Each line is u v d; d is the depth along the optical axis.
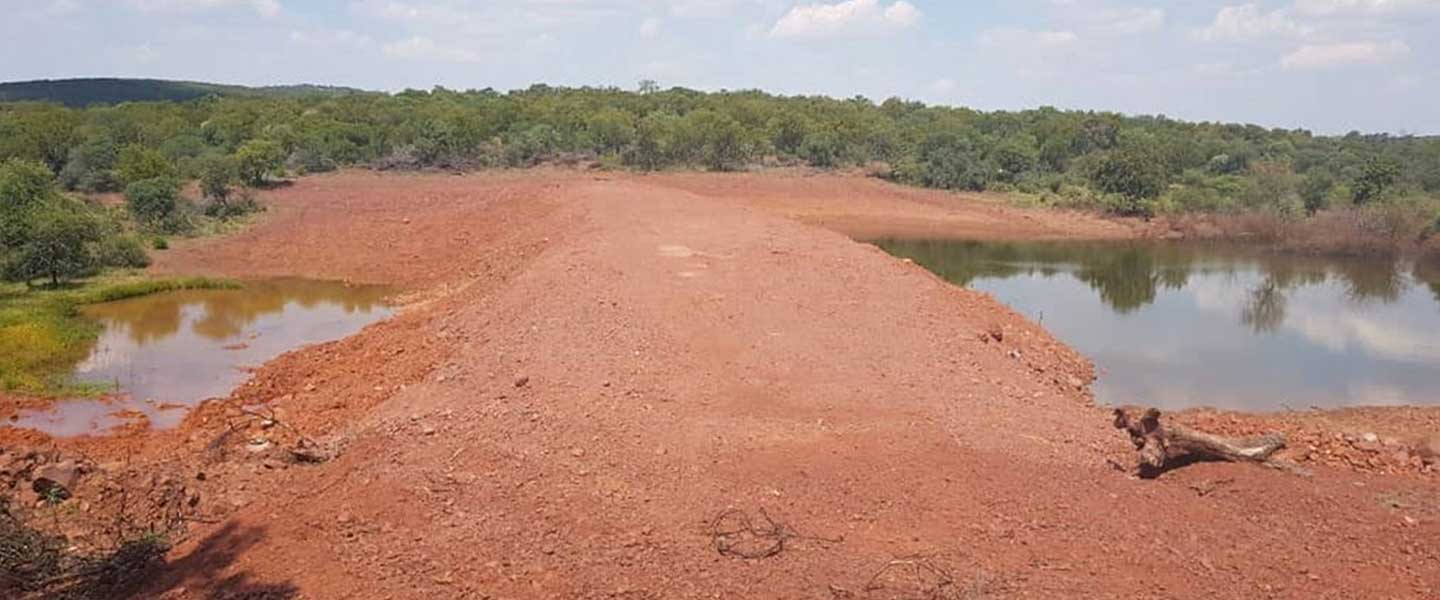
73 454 10.12
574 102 64.56
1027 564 6.68
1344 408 14.13
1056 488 7.96
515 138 48.72
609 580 6.47
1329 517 7.60
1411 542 7.19
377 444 9.01
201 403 13.84
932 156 47.06
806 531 7.11
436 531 7.20
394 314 20.28
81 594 6.79
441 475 8.11
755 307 14.33
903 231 34.97
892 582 6.38
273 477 8.84
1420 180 42.38
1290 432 11.44
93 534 7.74
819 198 41.03
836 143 50.84
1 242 22.42
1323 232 32.47
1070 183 45.22
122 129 45.09
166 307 21.00
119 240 24.72
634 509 7.50
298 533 7.23
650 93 77.25
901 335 13.38
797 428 9.29
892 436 9.04
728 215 24.30
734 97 73.12
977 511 7.47
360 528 7.27
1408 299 23.70
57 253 22.17
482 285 20.05
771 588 6.33
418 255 26.03
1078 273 27.23
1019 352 15.12
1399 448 10.41
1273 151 59.72
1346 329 19.98
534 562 6.73
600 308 14.09
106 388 14.94
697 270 16.83
